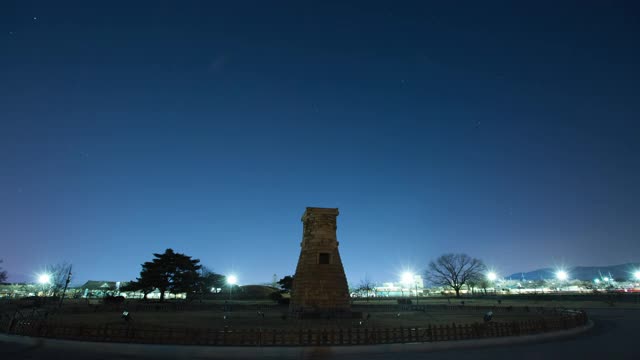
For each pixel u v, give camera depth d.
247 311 53.47
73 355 17.78
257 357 17.88
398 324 31.84
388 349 19.47
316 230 39.72
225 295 92.81
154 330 20.66
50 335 21.66
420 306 58.22
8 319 25.33
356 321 34.47
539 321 24.75
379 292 133.50
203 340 20.30
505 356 17.72
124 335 20.95
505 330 23.23
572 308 53.59
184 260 76.56
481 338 21.83
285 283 74.38
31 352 18.47
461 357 17.53
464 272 100.25
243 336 20.33
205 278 85.56
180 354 18.25
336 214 40.84
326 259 38.84
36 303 51.84
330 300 36.97
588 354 18.20
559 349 19.64
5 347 19.72
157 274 72.88
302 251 40.22
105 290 107.31
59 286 86.75
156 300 76.69
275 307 60.44
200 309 56.88
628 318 38.41
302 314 35.97
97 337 21.09
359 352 18.86
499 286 155.62
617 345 20.88
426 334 21.66
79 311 49.09
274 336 20.23
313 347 19.50
